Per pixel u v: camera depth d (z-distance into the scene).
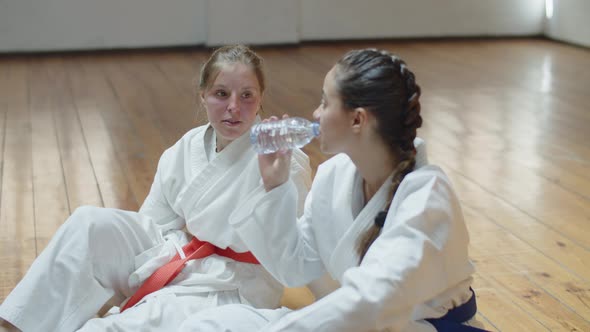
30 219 3.18
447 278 1.49
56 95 5.48
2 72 6.27
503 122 4.91
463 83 6.11
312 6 7.70
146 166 3.90
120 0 7.11
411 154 1.52
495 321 2.36
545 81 6.22
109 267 1.94
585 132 4.69
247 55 2.02
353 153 1.54
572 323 2.36
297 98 5.41
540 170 3.90
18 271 2.69
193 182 2.05
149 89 5.71
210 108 2.01
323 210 1.67
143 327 1.83
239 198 2.00
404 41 8.00
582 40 7.79
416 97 1.48
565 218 3.23
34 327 1.83
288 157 1.67
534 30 8.26
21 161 3.96
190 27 7.36
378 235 1.54
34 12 6.91
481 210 3.31
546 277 2.67
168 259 2.02
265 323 1.65
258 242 1.68
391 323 1.41
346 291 1.40
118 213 1.96
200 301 1.95
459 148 4.29
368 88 1.46
